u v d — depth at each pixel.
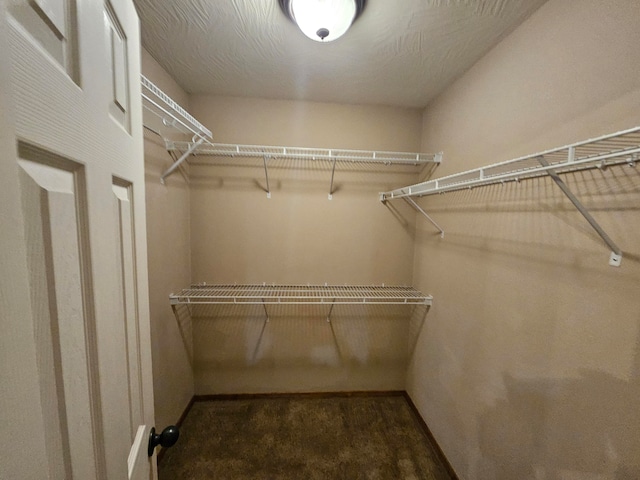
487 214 1.09
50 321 0.28
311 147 1.69
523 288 0.90
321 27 0.93
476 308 1.16
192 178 1.66
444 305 1.44
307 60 1.23
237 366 1.83
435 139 1.56
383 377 1.93
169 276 1.43
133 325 0.55
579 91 0.71
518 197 0.92
